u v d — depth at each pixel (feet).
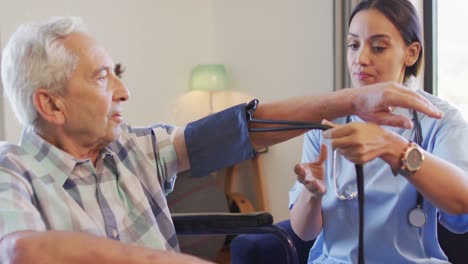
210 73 12.16
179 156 4.54
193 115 12.98
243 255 5.50
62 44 3.63
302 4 11.10
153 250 2.45
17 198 3.28
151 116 12.37
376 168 4.69
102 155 4.00
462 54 9.00
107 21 11.60
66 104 3.70
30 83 3.64
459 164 4.29
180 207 10.38
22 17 10.45
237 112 4.43
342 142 3.56
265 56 12.04
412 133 4.64
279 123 4.14
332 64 10.49
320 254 5.19
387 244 4.58
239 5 12.53
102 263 2.38
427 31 9.21
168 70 12.63
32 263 2.43
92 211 3.79
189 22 12.96
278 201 12.04
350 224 4.78
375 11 4.63
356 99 3.96
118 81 3.91
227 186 12.62
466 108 9.07
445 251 5.25
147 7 12.22
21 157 3.61
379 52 4.64
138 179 4.17
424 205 4.51
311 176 4.24
